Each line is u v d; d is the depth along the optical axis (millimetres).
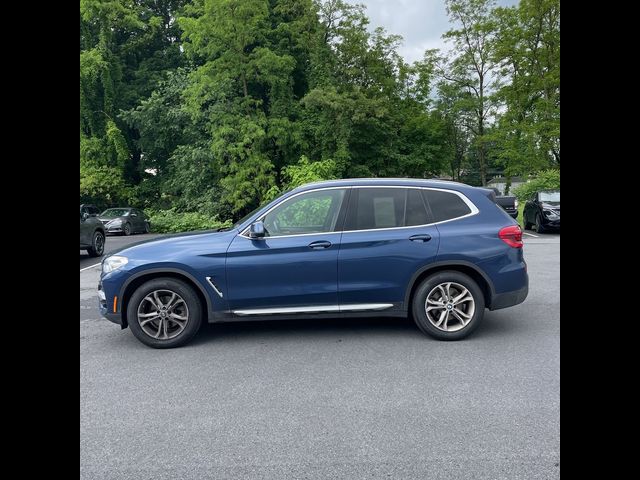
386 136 28891
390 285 5375
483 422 3496
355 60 28625
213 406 3859
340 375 4441
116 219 25297
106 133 30266
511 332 5645
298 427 3486
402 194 5570
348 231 5426
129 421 3623
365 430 3422
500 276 5387
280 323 6258
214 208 26922
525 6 29594
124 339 5762
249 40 25078
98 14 30422
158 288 5336
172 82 30031
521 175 30344
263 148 25875
